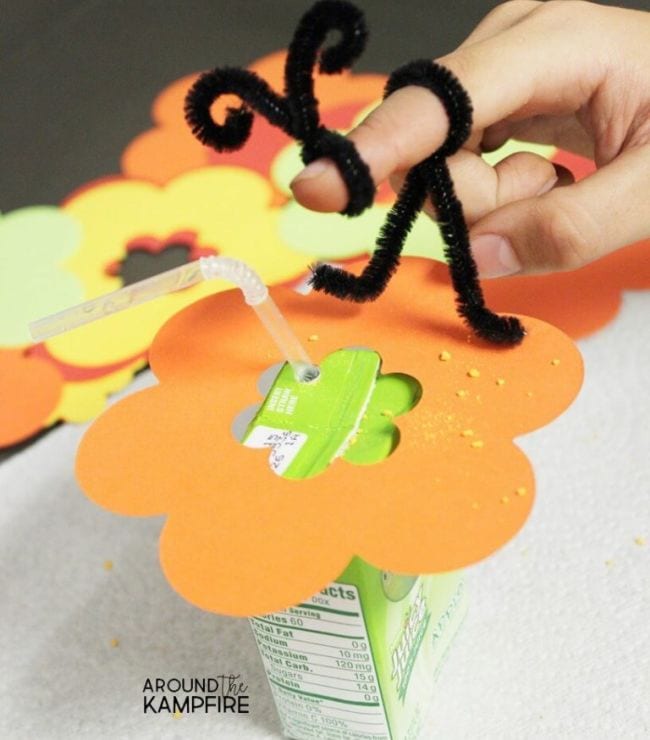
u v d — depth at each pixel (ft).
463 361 0.96
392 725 1.04
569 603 1.14
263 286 0.93
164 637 1.17
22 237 1.55
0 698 1.14
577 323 1.34
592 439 1.26
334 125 1.63
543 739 1.05
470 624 1.15
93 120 1.76
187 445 0.93
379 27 1.85
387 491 0.87
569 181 1.22
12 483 1.29
